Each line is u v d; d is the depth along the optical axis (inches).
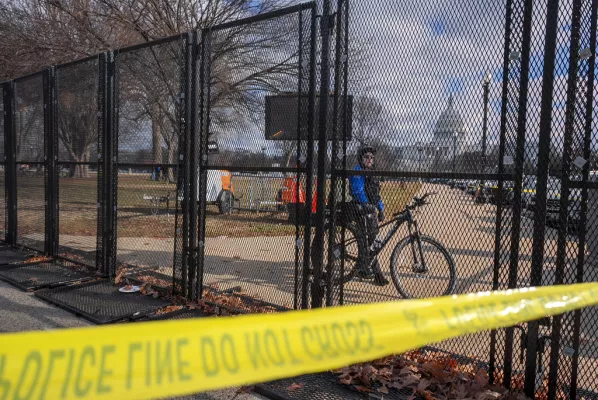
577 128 108.0
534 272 112.3
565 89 108.7
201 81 185.3
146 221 408.2
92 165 243.1
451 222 132.2
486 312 66.7
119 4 439.5
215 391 121.3
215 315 172.4
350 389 121.2
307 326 54.9
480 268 164.1
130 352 46.8
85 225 349.4
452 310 64.6
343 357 54.5
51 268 247.0
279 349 52.1
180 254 198.7
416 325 60.5
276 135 165.6
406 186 159.6
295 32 158.2
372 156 139.5
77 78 249.4
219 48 184.2
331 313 57.7
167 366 47.6
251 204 211.5
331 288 149.8
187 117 187.9
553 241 120.3
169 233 360.5
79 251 273.1
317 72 150.7
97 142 235.0
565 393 112.1
